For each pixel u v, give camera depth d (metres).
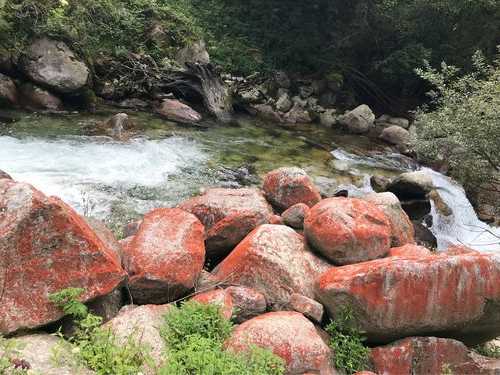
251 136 12.52
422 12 16.22
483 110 8.88
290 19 17.25
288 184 6.71
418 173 10.47
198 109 13.65
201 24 16.69
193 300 4.48
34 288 3.83
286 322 4.22
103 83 12.51
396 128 14.04
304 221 5.62
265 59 16.64
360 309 4.48
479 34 16.00
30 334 3.80
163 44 14.51
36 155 8.86
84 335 3.79
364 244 5.18
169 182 8.87
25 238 3.83
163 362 3.69
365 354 4.49
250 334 4.09
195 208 5.83
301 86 16.44
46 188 7.72
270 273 4.89
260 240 5.11
